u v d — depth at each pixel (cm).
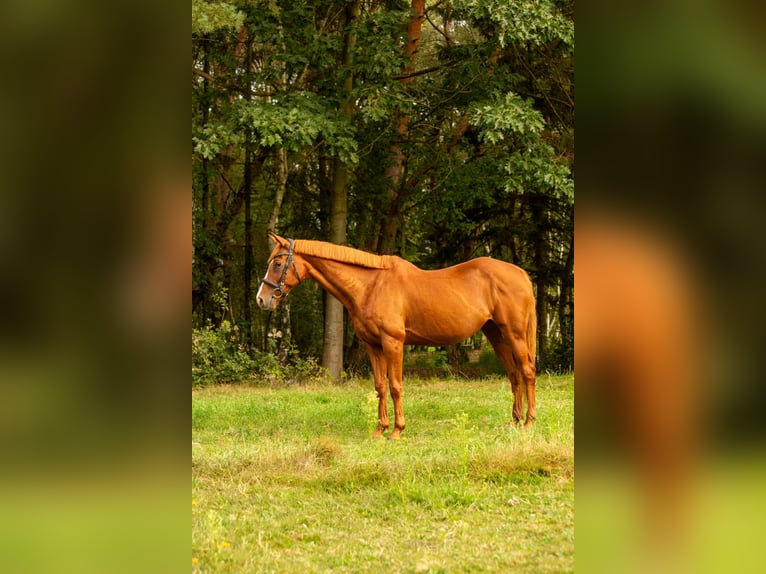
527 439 665
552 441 639
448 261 2150
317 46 1489
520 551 415
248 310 1994
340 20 1808
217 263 1928
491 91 1509
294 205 2100
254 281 2198
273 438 855
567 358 1834
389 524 504
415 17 1603
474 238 2120
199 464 649
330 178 1989
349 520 511
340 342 1669
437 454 688
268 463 661
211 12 1177
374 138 1622
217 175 1762
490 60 1633
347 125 1445
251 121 1335
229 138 1312
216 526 453
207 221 1883
